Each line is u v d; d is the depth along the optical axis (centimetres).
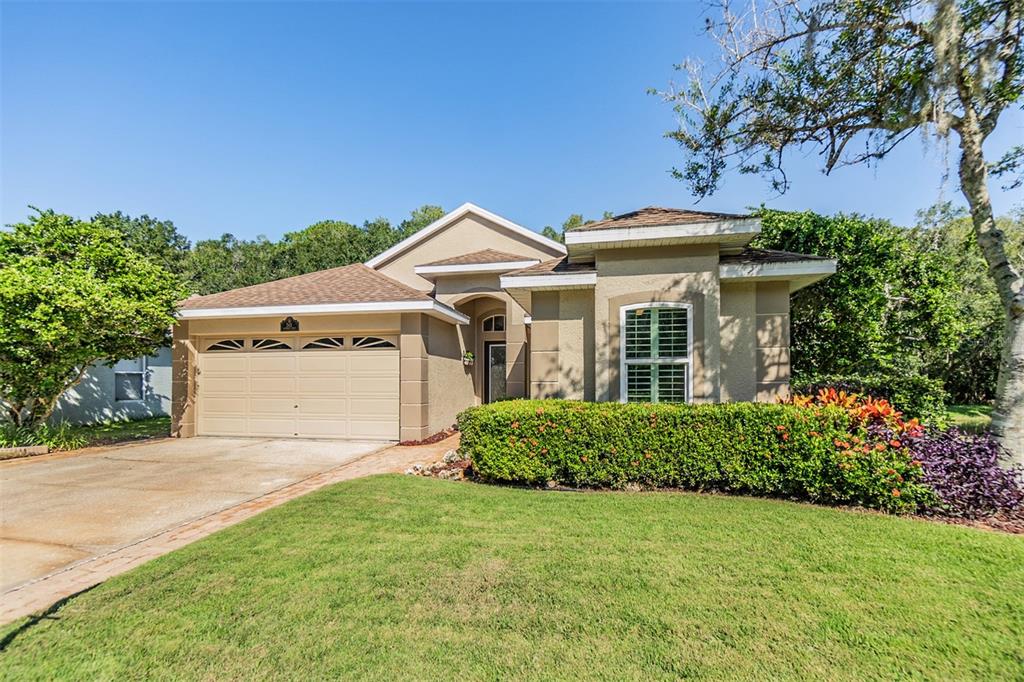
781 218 1374
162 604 404
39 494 779
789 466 681
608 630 359
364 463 1024
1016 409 698
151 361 2058
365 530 577
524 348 1582
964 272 1625
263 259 3600
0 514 675
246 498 755
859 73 827
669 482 745
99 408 1830
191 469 966
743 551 502
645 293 940
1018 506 609
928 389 1154
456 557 494
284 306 1329
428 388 1376
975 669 315
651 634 354
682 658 325
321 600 407
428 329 1383
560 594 414
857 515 618
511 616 380
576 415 763
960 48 709
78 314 1108
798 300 1359
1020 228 1023
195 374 1430
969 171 745
